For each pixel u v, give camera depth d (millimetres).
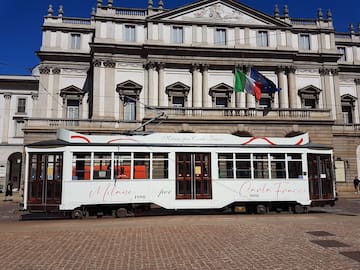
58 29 41344
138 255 8891
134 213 18094
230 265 7926
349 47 46844
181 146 18609
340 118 41938
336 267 7711
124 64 39719
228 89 40219
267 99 41031
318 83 42531
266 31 41969
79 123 36562
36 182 17469
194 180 18484
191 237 11242
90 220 16641
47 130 35812
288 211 19781
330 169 20578
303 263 8055
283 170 19391
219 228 13008
